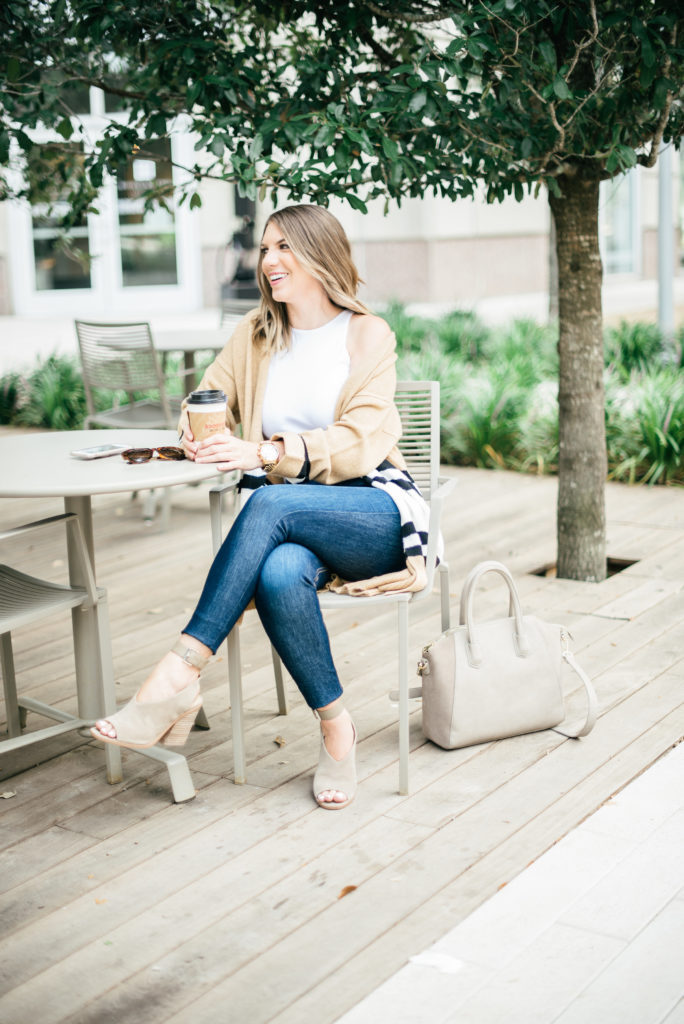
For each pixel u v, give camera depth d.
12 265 17.11
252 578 2.88
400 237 16.80
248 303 7.45
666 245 9.18
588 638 4.17
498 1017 2.11
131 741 2.83
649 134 4.24
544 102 3.76
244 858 2.73
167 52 4.11
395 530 3.03
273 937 2.40
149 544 5.82
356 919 2.45
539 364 9.24
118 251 17.28
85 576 3.06
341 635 4.33
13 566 5.52
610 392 7.62
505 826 2.82
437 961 2.28
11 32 4.13
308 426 3.20
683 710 3.49
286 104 3.96
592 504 4.88
